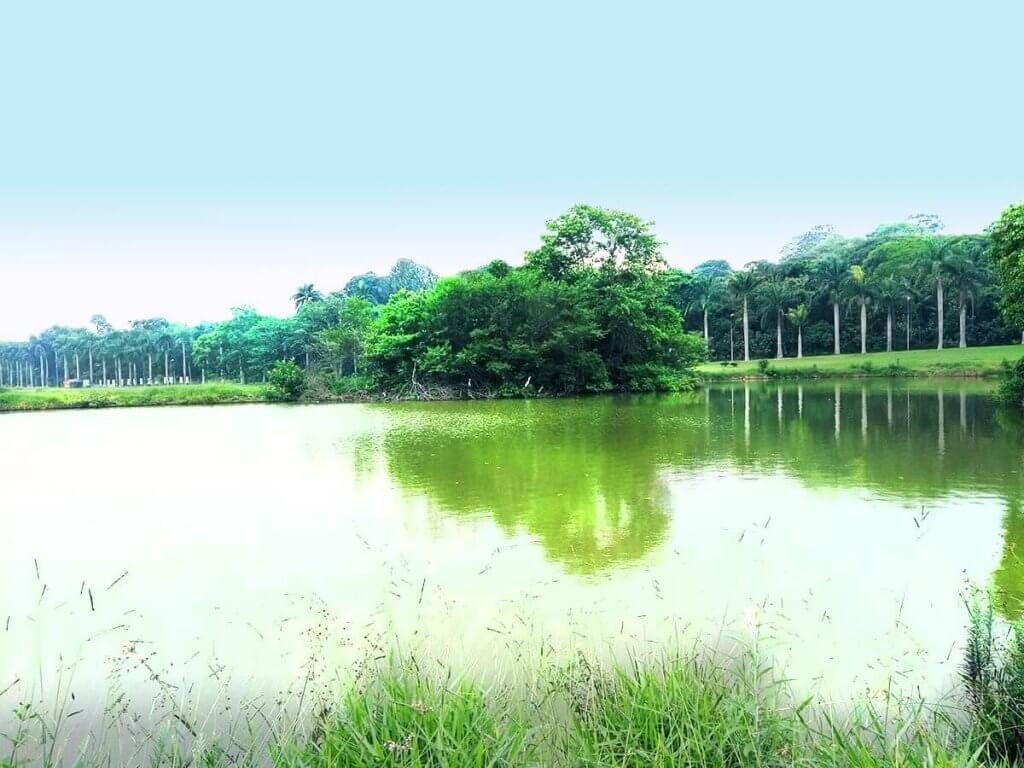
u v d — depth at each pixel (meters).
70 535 10.27
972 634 4.96
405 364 44.81
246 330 87.00
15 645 6.24
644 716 3.76
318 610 6.84
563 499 11.65
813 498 11.21
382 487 13.20
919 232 107.06
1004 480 12.39
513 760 3.47
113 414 35.22
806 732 3.82
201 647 6.04
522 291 43.53
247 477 14.81
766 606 6.51
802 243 139.62
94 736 4.50
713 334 82.00
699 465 14.79
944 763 3.34
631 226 46.66
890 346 68.94
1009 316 25.12
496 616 6.45
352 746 3.59
